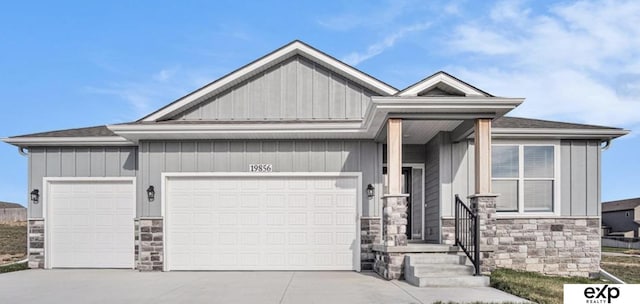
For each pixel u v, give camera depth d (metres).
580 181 13.79
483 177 10.89
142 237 13.16
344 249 13.12
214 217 13.27
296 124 12.62
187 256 13.20
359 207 13.13
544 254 13.45
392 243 10.90
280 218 13.23
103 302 8.41
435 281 9.74
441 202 12.94
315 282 10.61
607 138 13.86
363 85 13.77
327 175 13.21
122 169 14.15
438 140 13.17
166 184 13.31
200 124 12.66
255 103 13.78
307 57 13.84
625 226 44.25
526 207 13.59
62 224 14.12
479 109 10.78
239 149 13.35
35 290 9.77
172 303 8.27
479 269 10.18
